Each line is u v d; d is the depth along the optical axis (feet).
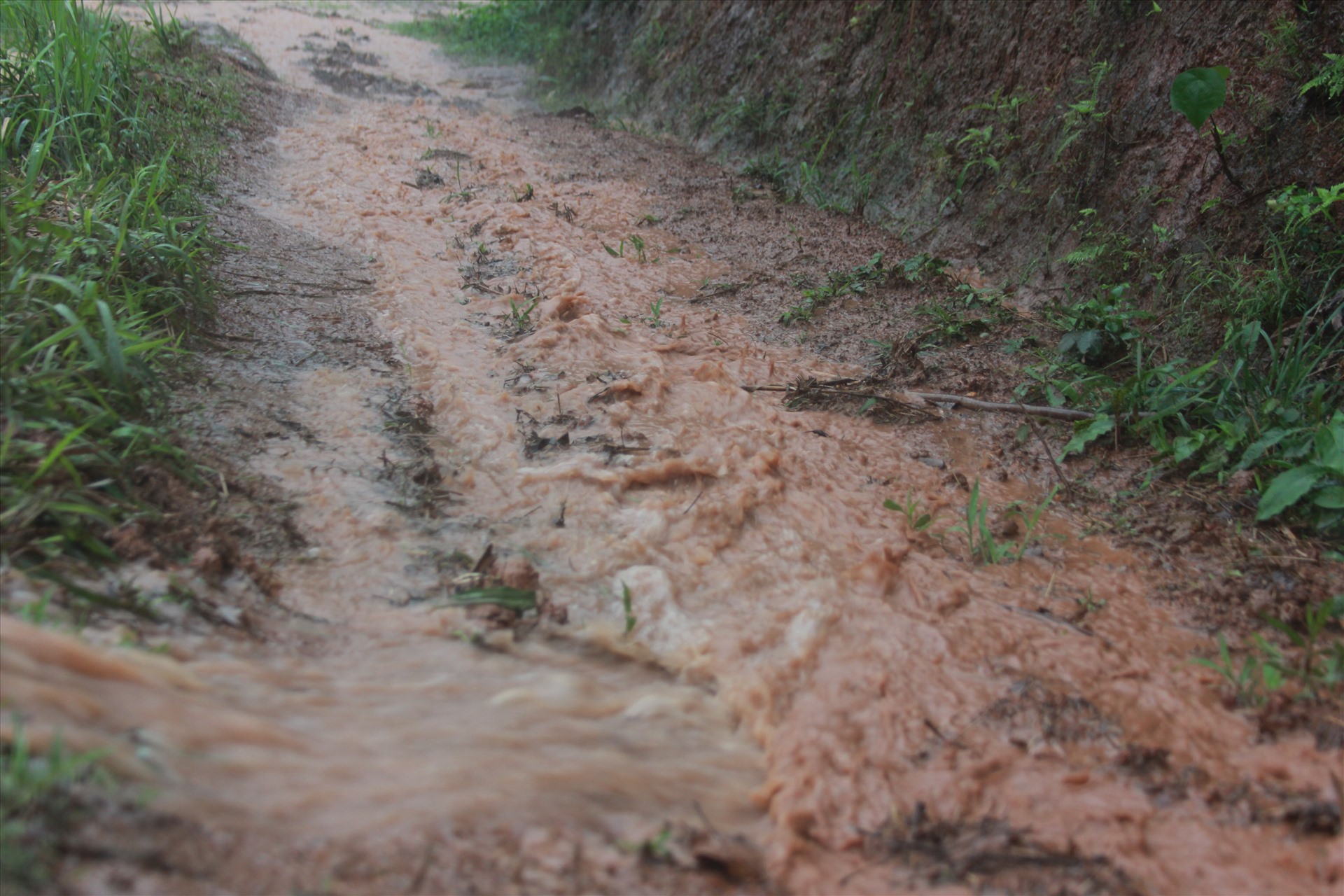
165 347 12.76
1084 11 18.26
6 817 5.58
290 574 9.73
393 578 9.96
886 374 15.21
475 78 38.93
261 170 23.02
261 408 12.76
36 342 10.95
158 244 14.74
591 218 21.81
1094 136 17.38
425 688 8.30
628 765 7.79
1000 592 10.40
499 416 13.34
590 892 6.36
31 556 8.30
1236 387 12.65
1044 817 7.52
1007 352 15.67
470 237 20.31
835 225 21.63
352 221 20.27
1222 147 15.03
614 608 9.96
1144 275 15.80
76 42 19.56
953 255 19.36
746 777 8.04
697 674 9.18
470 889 6.18
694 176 25.46
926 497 12.19
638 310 17.28
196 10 42.52
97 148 18.30
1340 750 8.05
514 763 7.47
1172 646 9.53
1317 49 14.26
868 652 9.37
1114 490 12.22
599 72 36.06
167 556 9.19
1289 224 13.64
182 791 6.31
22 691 6.38
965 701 8.79
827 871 7.03
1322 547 10.74
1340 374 12.45
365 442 12.45
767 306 17.79
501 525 11.12
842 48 24.56
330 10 48.83
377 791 6.85
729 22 29.45
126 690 6.97
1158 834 7.39
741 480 12.23
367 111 29.99
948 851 7.16
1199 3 16.12
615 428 13.29
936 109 21.36
